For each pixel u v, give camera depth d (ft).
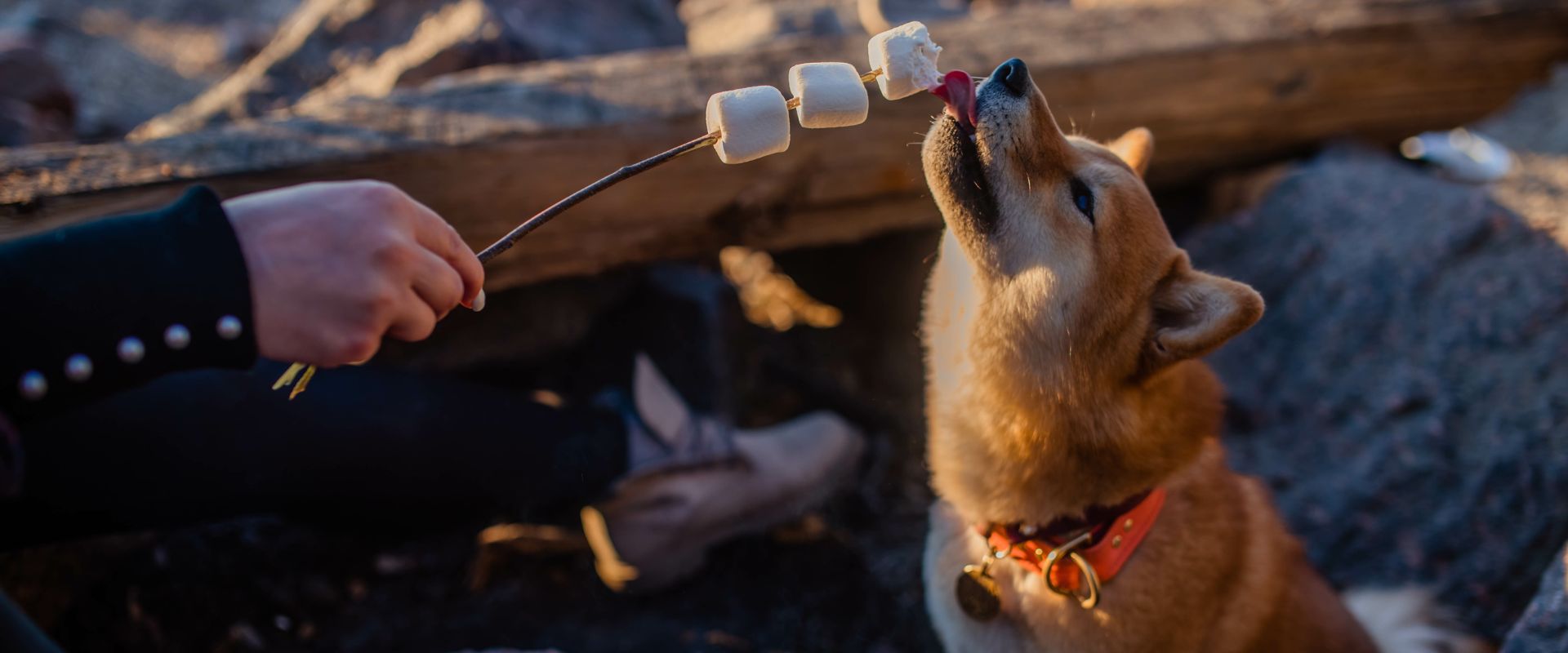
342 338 3.72
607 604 9.04
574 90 9.39
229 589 8.48
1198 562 6.64
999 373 6.74
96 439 5.98
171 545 8.55
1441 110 12.60
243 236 3.63
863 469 10.84
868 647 8.82
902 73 4.83
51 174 7.46
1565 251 9.95
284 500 6.95
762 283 15.19
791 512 9.56
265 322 3.63
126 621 8.04
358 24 13.30
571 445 8.16
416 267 3.85
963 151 6.67
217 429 6.48
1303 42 11.66
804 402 11.95
